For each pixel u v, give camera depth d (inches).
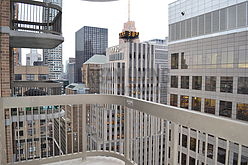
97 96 97.4
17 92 223.3
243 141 39.4
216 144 49.6
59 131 100.7
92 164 97.5
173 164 61.2
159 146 75.3
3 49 150.1
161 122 74.2
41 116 148.2
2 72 149.7
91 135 102.0
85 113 98.7
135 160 85.4
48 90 223.3
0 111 84.3
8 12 153.0
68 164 97.5
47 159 94.9
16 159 141.7
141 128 81.4
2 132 85.0
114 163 98.2
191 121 53.0
